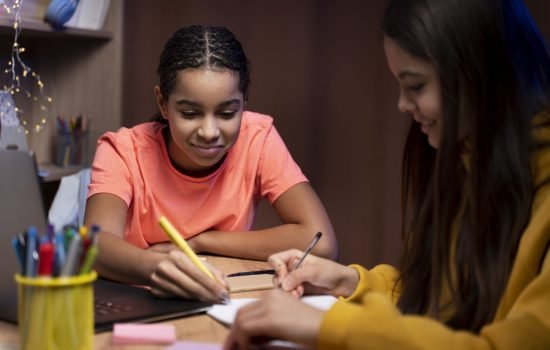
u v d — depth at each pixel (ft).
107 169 5.64
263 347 3.05
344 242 13.02
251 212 6.06
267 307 2.98
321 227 5.65
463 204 3.53
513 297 3.22
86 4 8.02
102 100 8.36
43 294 2.87
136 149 5.78
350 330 2.82
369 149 12.77
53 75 8.45
